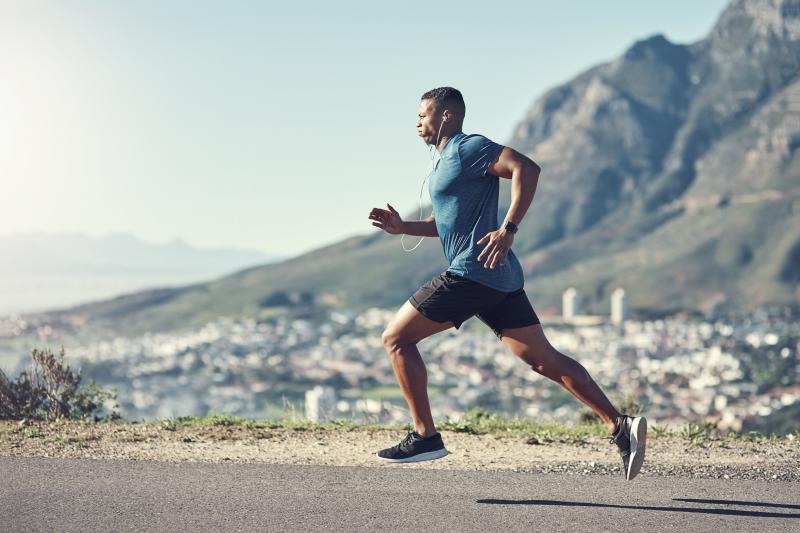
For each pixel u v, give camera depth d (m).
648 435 6.55
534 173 4.20
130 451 5.38
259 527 3.75
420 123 4.57
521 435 6.30
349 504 4.12
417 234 5.04
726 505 4.21
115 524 3.79
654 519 3.94
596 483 4.64
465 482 4.61
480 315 4.51
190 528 3.74
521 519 3.91
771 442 6.29
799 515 4.05
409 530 3.73
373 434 6.19
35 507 4.04
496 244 4.15
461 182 4.36
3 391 6.92
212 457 5.23
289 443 5.79
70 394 7.07
